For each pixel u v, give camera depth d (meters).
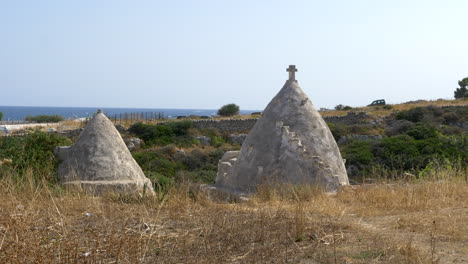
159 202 8.77
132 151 34.59
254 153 12.40
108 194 10.05
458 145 27.20
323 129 12.95
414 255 5.66
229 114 61.66
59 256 5.16
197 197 9.32
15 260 4.89
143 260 5.38
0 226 6.31
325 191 11.36
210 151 34.19
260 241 6.26
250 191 11.86
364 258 5.59
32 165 12.29
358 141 33.62
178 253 5.70
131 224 7.06
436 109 45.72
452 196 10.08
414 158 25.28
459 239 6.59
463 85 68.12
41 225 6.76
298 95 13.20
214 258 5.45
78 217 7.62
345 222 7.61
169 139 38.25
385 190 10.66
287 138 12.11
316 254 5.72
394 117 46.69
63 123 48.00
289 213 8.23
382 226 7.64
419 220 7.84
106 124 13.27
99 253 5.55
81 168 12.41
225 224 7.04
